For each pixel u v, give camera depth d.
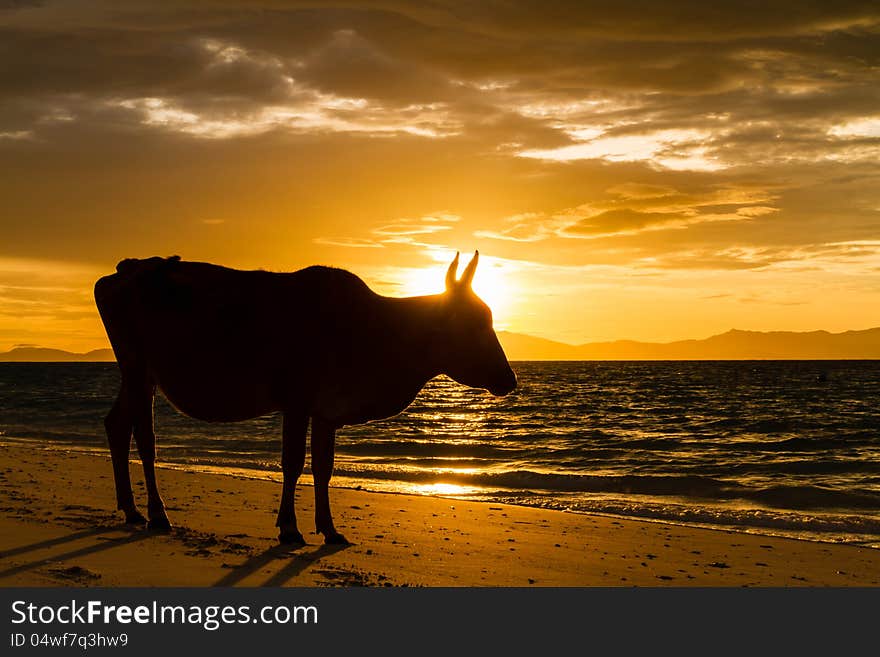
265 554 8.05
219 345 8.61
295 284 8.75
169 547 8.03
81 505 10.85
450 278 8.78
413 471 20.12
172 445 27.61
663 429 40.03
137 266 9.10
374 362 8.67
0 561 7.08
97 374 148.38
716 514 14.04
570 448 30.53
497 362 8.77
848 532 12.55
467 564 8.54
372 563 8.10
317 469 8.99
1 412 46.75
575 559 9.35
